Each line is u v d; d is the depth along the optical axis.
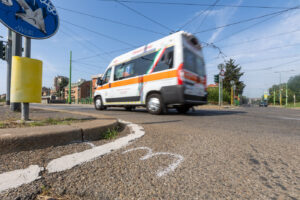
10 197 0.89
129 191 0.98
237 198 0.91
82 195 0.95
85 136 1.99
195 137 2.27
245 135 2.42
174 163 1.39
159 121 3.84
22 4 2.40
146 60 5.63
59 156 1.47
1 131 1.63
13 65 2.35
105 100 7.39
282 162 1.42
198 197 0.93
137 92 5.86
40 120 2.63
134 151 1.67
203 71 5.86
